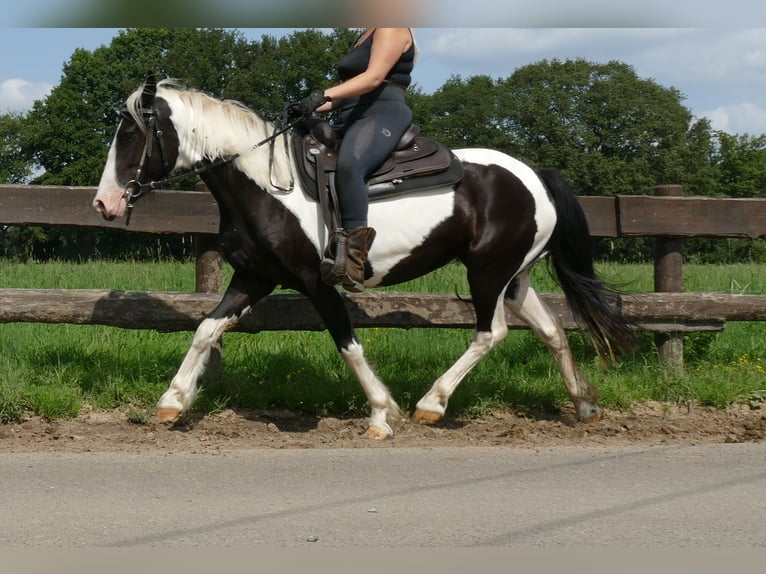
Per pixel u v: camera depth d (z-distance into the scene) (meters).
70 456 4.82
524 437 5.56
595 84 61.16
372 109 5.32
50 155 60.06
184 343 7.12
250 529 3.65
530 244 5.68
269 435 5.49
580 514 3.88
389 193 5.31
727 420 6.07
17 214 6.18
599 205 6.93
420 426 5.73
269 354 6.95
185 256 10.59
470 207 5.50
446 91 66.19
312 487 4.29
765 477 4.52
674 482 4.42
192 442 5.25
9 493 4.12
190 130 5.19
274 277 5.38
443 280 8.84
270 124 5.39
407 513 3.88
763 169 68.94
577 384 5.97
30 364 6.52
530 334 7.56
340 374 6.72
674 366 6.80
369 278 5.47
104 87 58.44
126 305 6.18
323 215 5.25
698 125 62.66
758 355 7.55
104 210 5.13
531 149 62.22
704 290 9.58
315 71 51.16
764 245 10.86
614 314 5.95
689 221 7.00
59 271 9.90
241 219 5.27
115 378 6.19
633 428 5.84
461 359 5.71
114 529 3.63
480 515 3.86
